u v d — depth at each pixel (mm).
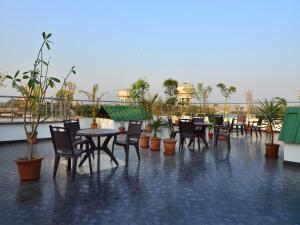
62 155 4793
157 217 3266
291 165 6078
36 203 3672
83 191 4184
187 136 7918
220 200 3861
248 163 6289
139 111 13086
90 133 5438
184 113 15375
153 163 6215
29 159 4723
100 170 5504
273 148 6816
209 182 4730
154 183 4648
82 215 3303
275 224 3113
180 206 3623
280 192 4230
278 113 7074
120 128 11398
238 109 15195
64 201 3754
